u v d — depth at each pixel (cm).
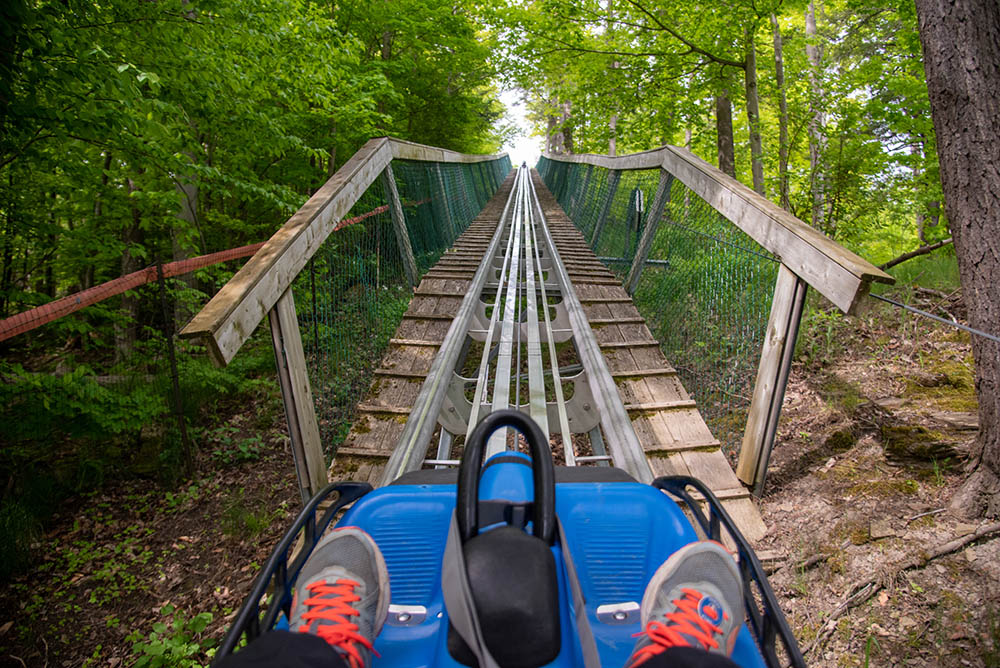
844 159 844
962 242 329
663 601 141
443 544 180
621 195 983
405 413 456
